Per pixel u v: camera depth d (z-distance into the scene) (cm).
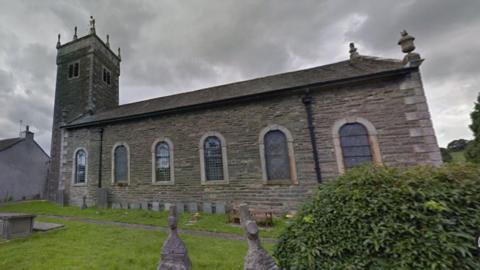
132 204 1186
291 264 262
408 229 207
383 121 881
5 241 602
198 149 1114
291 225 291
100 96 1800
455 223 202
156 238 629
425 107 838
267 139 1022
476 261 187
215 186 1053
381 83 904
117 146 1294
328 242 245
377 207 231
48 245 564
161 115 1216
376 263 213
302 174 941
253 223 291
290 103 1008
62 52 1875
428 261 192
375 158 866
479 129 1255
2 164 1984
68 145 1433
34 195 2242
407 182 238
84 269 416
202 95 1327
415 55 862
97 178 1304
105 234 670
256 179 998
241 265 429
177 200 1104
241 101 1075
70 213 1097
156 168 1187
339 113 938
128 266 430
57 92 1812
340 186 278
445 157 1838
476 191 213
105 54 1919
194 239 621
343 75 982
